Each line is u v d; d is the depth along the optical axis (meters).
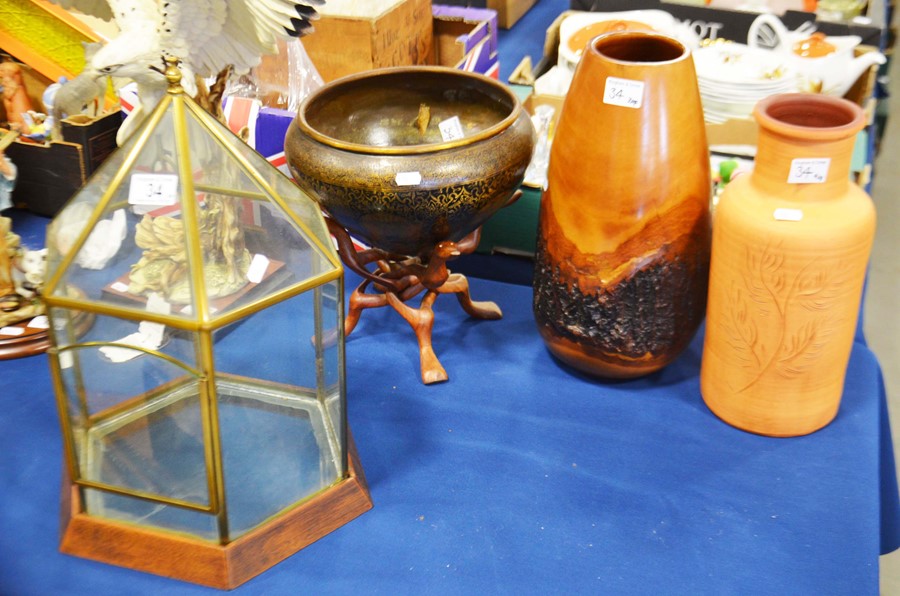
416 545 0.84
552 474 0.92
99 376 0.80
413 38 1.53
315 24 1.40
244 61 1.05
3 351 1.09
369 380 1.07
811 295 0.84
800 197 0.82
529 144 0.96
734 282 0.87
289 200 0.80
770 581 0.80
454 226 0.95
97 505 0.83
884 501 1.11
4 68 1.45
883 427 1.08
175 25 0.95
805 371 0.90
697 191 0.90
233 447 0.87
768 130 0.81
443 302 1.22
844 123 0.84
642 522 0.87
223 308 0.71
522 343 1.14
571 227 0.92
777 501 0.89
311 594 0.79
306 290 0.77
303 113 0.97
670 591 0.79
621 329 0.95
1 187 1.14
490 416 1.01
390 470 0.93
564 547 0.84
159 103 0.77
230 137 0.78
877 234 2.47
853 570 0.81
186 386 0.83
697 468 0.93
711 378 0.97
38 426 1.00
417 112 1.10
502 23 2.05
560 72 1.56
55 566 0.82
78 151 1.31
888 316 2.19
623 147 0.86
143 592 0.79
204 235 0.73
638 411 1.01
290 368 0.88
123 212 0.73
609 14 1.64
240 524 0.81
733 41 1.63
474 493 0.90
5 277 1.12
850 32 1.56
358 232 0.98
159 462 0.80
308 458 0.87
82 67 1.48
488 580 0.81
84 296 0.73
